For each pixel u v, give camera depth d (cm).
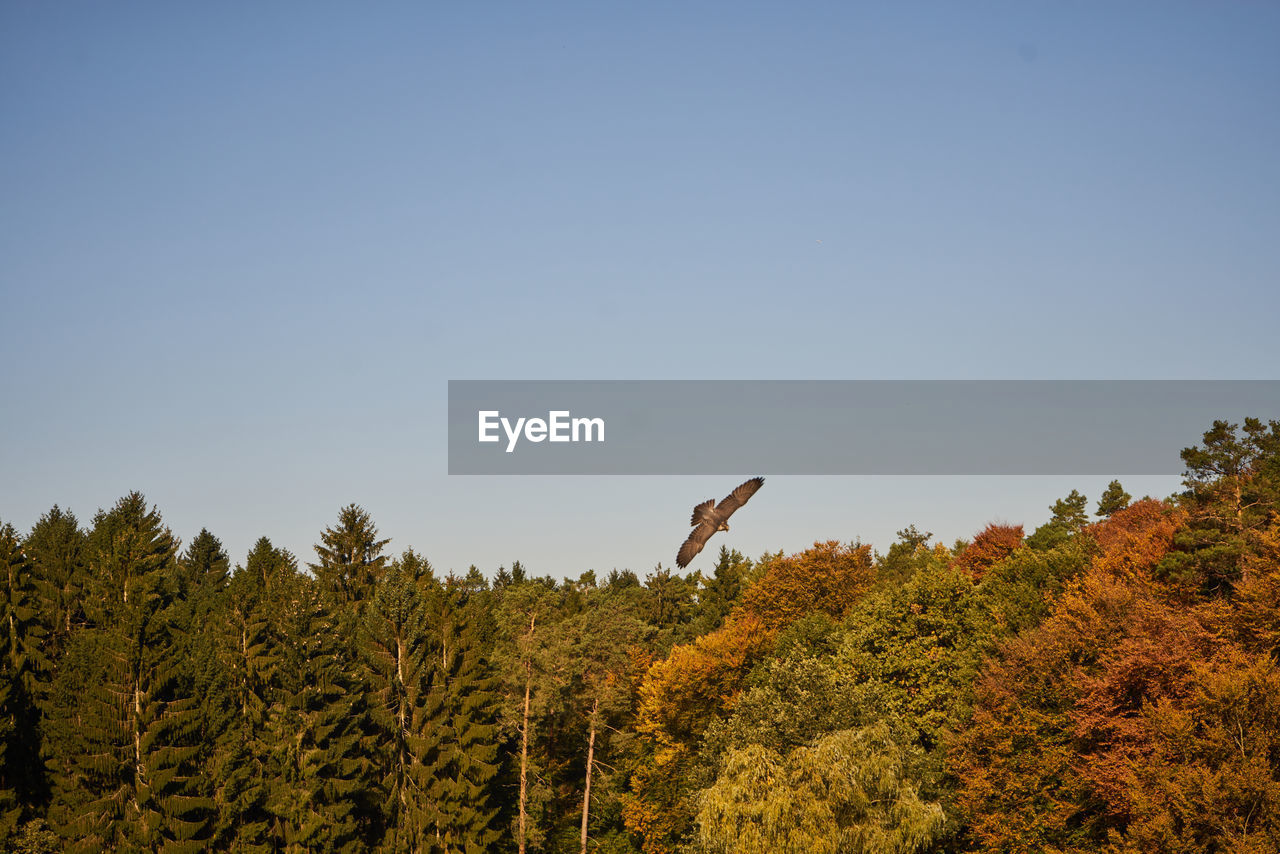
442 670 6012
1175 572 4656
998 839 4369
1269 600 3922
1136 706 4269
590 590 12144
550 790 6406
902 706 5522
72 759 4972
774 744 4681
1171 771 3525
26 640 5662
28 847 4828
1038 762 4334
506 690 6412
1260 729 3456
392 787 5653
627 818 6688
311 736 5256
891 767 4394
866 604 6556
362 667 5891
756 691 5150
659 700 6600
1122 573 5131
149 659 5041
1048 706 4578
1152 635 4284
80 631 5534
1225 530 4700
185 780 4925
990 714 4625
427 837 5628
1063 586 5538
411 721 5906
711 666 6469
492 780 6269
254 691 5378
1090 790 4169
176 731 5028
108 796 4888
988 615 5669
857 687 5097
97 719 4916
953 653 5556
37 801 5309
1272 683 3469
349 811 5259
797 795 4272
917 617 5788
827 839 4134
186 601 6806
